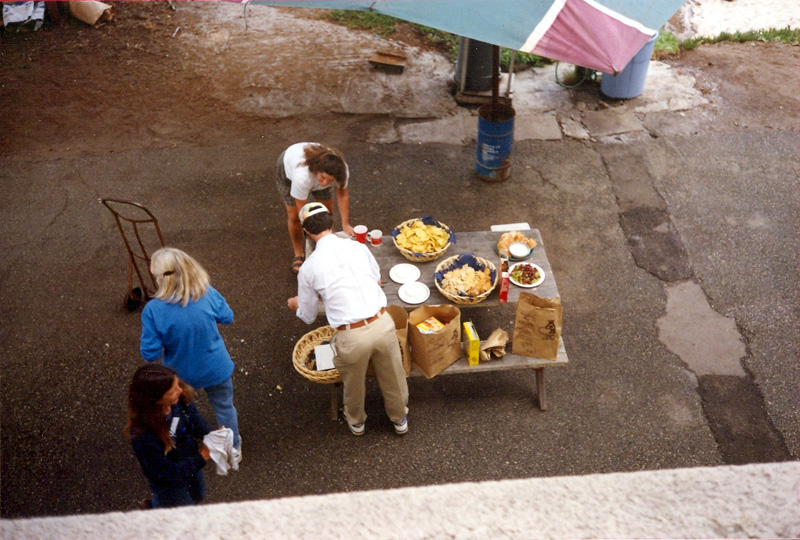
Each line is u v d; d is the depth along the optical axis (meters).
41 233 6.44
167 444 3.01
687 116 8.05
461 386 4.88
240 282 5.90
